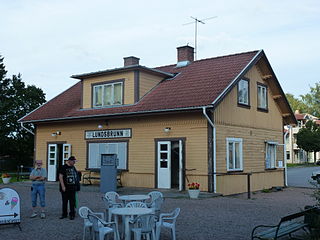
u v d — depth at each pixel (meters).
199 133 16.45
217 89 16.72
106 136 19.72
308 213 7.68
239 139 18.22
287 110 22.75
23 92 38.78
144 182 18.02
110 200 10.23
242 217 10.70
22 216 10.95
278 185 21.94
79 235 8.57
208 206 12.74
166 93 18.66
